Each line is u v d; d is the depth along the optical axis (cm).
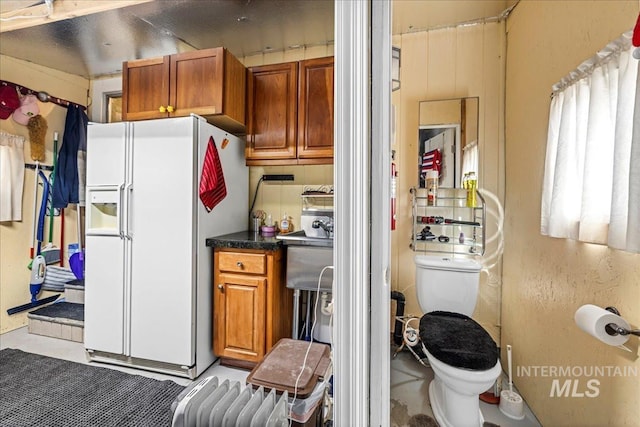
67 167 291
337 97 72
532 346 161
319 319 222
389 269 74
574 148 127
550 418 143
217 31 230
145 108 222
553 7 149
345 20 72
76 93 309
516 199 184
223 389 127
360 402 72
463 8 194
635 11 101
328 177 251
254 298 200
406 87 212
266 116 232
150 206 197
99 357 210
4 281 262
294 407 120
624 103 96
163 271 195
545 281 151
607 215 109
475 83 204
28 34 232
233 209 237
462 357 140
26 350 226
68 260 302
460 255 203
